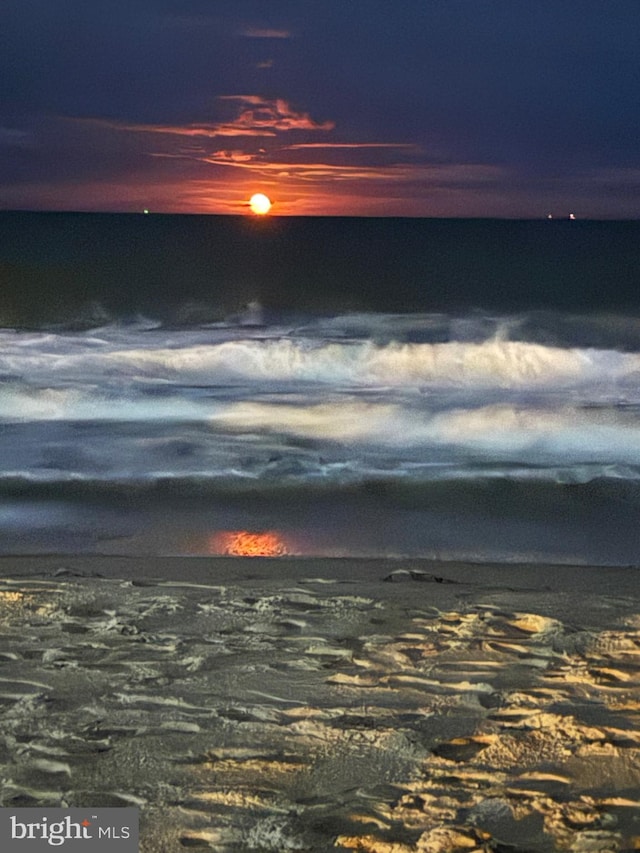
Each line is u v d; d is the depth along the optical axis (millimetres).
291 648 4238
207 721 3438
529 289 38062
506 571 6000
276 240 78750
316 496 8523
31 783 2980
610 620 4707
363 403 12328
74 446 10203
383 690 3736
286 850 2598
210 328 21328
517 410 11852
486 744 3252
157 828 2721
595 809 2809
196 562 6145
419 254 61250
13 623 4586
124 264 48844
